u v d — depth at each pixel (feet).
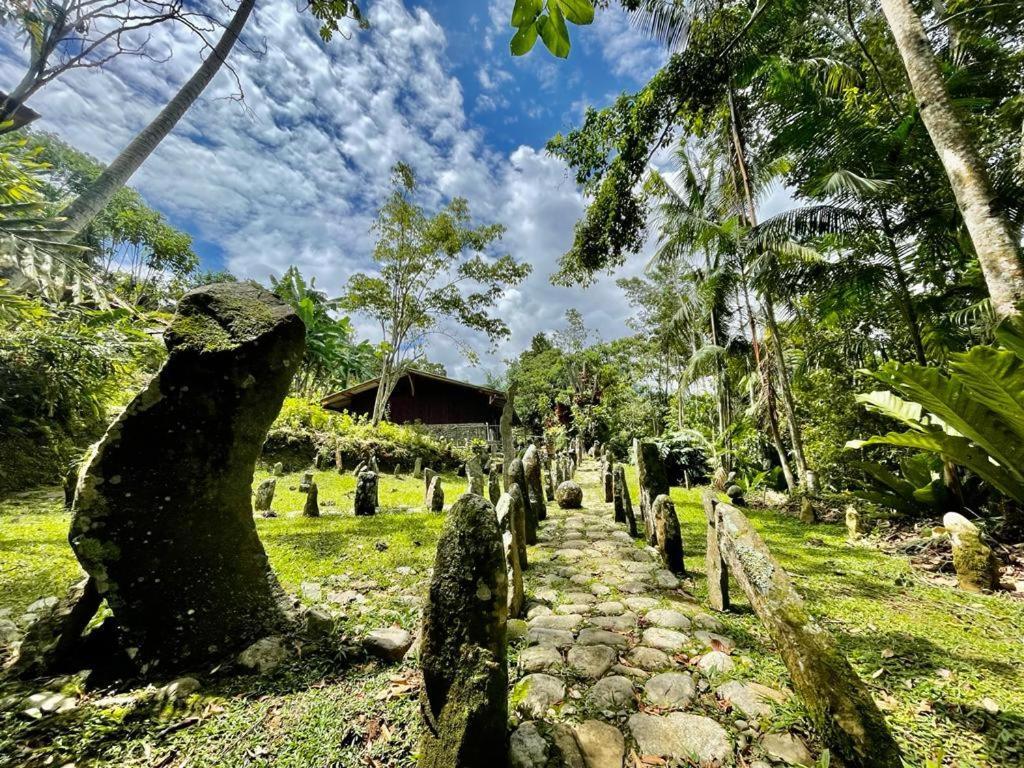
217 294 7.70
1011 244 10.45
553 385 94.27
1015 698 5.85
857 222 20.90
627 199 19.44
